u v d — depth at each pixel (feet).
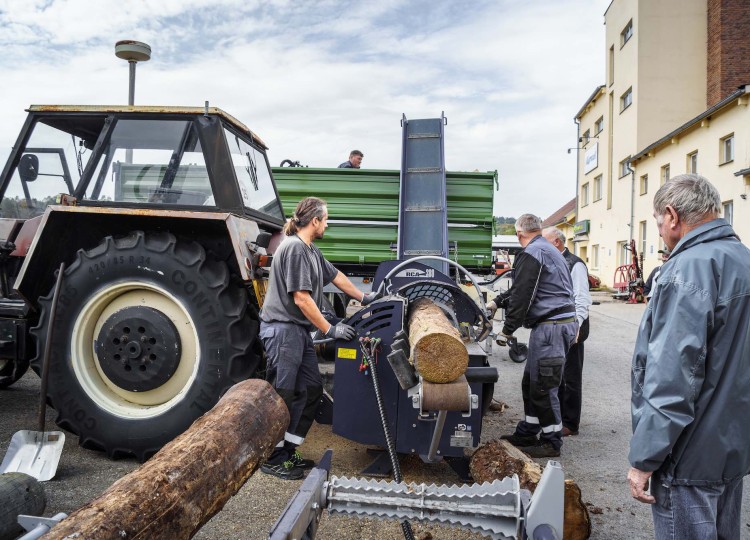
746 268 5.70
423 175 24.06
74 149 12.73
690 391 5.53
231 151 12.94
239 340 11.27
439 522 6.34
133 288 11.53
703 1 63.31
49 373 11.31
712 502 5.78
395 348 9.09
